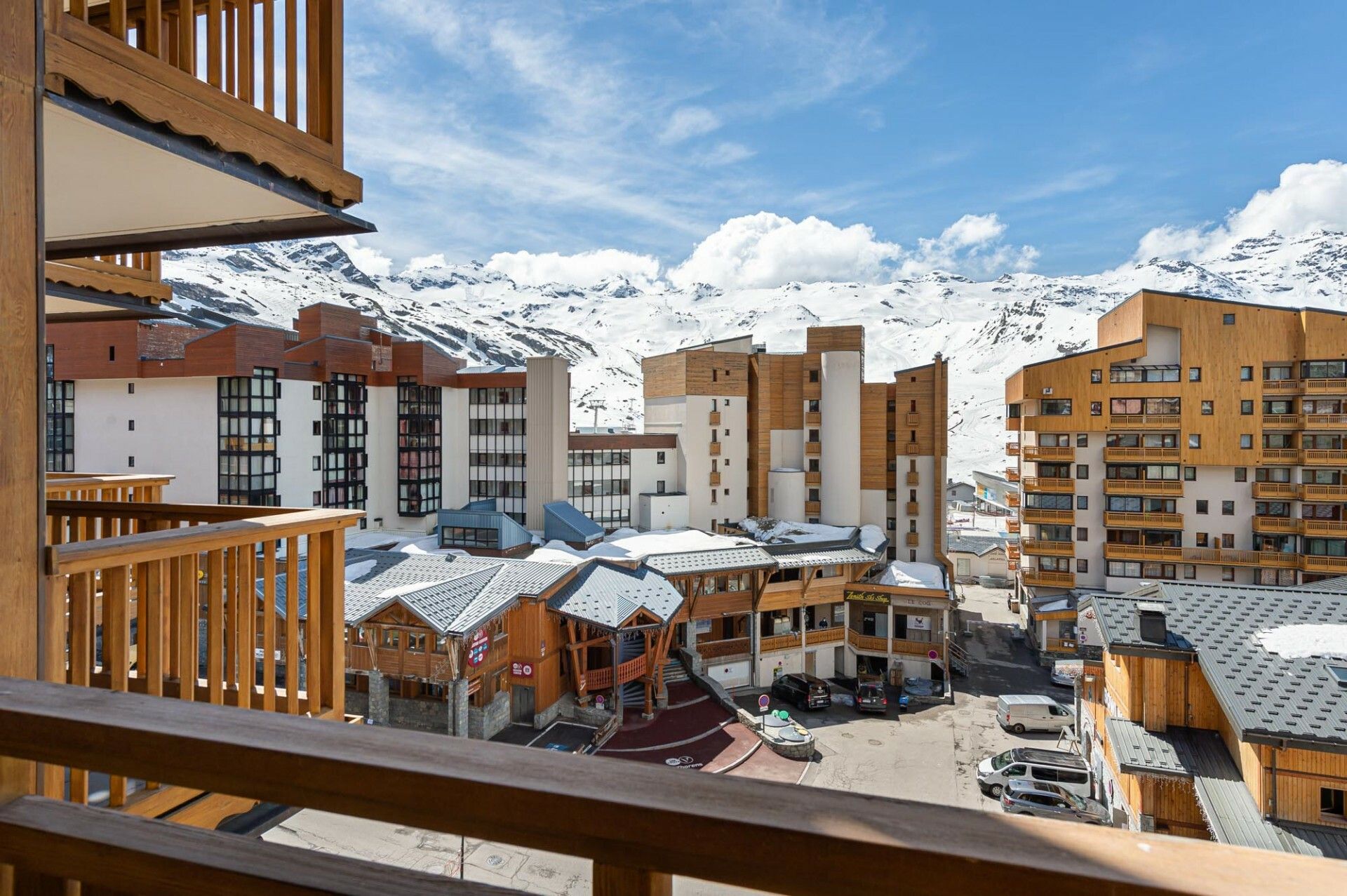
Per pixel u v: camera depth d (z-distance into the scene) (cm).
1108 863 94
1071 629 3881
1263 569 3747
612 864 115
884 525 4569
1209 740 1357
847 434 4519
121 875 147
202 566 918
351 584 2600
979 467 15500
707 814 107
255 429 3734
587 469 4522
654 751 2505
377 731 138
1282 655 1295
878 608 3803
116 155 367
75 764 150
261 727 141
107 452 3956
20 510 292
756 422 4719
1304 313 3684
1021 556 4434
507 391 4622
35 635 298
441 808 123
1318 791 1111
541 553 3622
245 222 488
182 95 362
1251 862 92
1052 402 4144
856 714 3144
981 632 4503
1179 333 3903
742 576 3481
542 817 116
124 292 800
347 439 4284
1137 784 1416
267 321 17350
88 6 403
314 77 445
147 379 3850
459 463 4731
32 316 297
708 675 3319
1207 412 3850
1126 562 3969
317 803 131
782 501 4591
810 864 102
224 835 148
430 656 2317
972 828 103
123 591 353
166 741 141
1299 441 3706
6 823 156
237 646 423
